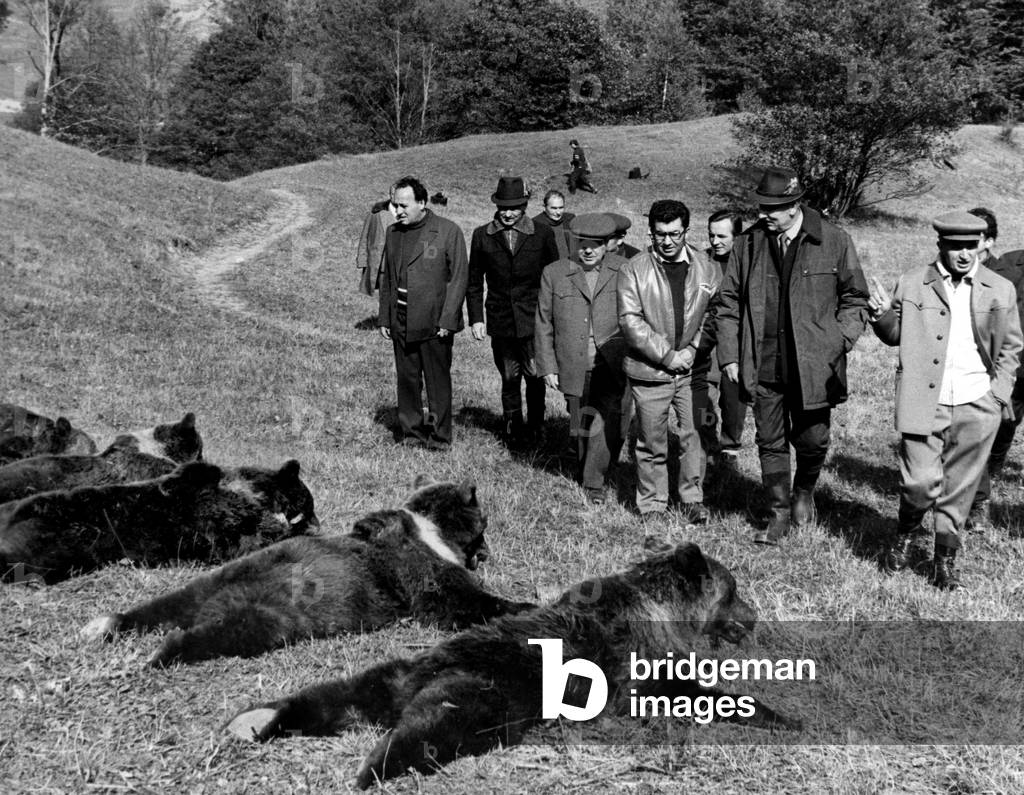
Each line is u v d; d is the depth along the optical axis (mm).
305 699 3875
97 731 3850
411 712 3766
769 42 38156
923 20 36250
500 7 63562
